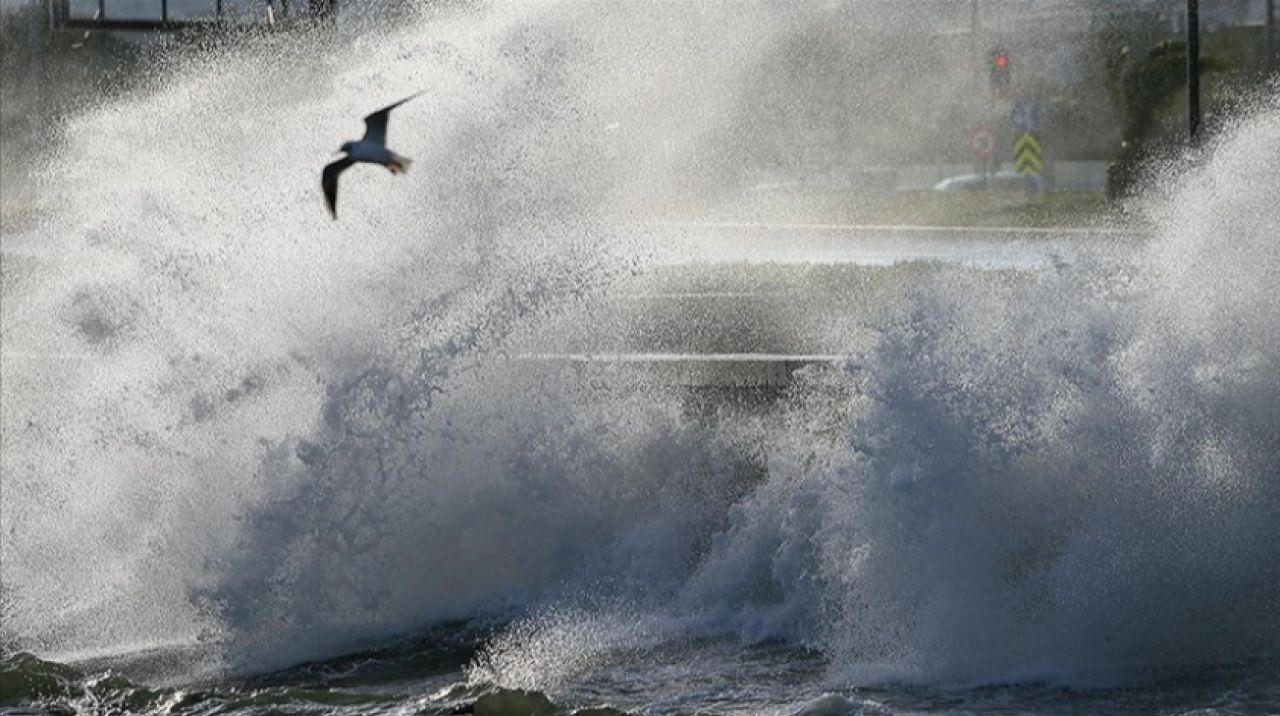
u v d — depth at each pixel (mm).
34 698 39125
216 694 38812
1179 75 172875
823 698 35844
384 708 37344
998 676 37594
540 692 37000
